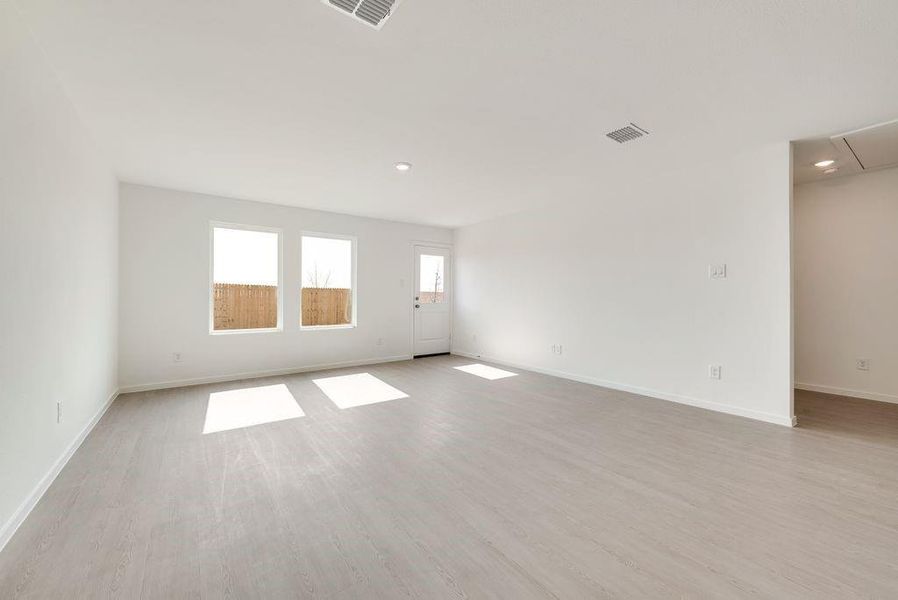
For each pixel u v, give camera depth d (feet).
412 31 5.98
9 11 5.35
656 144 10.48
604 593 4.56
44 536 5.56
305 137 9.97
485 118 8.92
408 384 15.33
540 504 6.57
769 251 10.74
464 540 5.58
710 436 9.71
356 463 8.15
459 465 8.08
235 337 16.01
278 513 6.25
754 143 10.48
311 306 18.99
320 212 18.28
